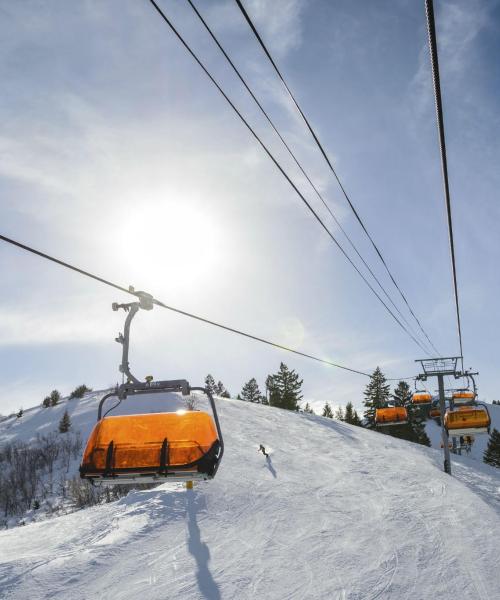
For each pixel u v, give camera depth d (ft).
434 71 12.58
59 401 249.14
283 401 246.88
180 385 20.62
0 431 199.93
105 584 34.78
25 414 228.43
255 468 79.51
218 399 174.70
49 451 153.99
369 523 52.65
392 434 237.86
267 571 38.14
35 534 47.39
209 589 34.40
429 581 37.47
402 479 79.25
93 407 206.08
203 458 19.34
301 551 42.86
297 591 34.83
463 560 41.88
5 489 121.29
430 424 317.01
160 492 59.16
